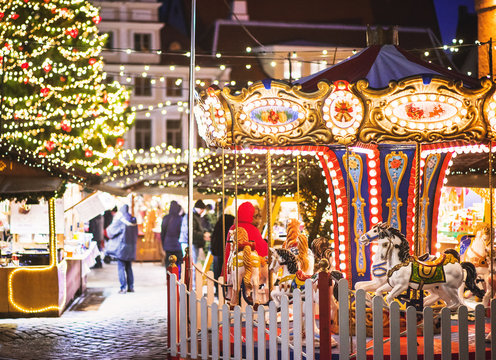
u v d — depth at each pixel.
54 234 14.38
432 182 11.51
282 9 46.03
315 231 15.52
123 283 17.97
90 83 20.73
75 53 19.97
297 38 43.38
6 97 18.42
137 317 14.41
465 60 37.12
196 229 18.61
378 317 8.50
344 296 8.52
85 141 20.48
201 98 10.22
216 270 16.78
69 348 11.67
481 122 9.64
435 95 9.55
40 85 19.45
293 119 9.89
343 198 11.37
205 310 9.66
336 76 10.59
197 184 18.89
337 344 9.88
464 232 16.97
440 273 10.14
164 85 46.53
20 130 19.09
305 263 10.42
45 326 13.45
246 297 11.98
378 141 9.84
